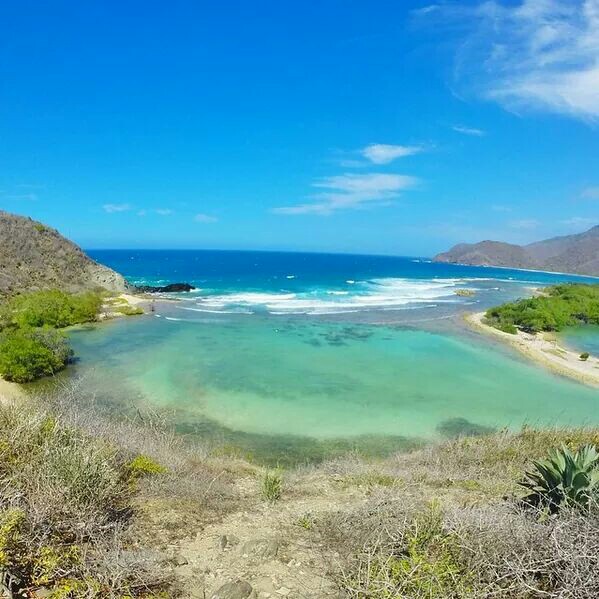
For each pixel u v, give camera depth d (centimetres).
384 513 525
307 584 427
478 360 2550
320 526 555
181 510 596
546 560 379
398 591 356
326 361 2405
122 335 2925
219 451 1210
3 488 438
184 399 1775
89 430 763
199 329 3159
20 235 4641
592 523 412
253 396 1836
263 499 720
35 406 714
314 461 1289
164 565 439
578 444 1076
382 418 1666
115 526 474
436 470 894
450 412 1761
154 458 777
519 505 582
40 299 3297
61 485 462
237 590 403
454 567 386
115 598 361
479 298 5950
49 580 360
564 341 3331
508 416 1752
